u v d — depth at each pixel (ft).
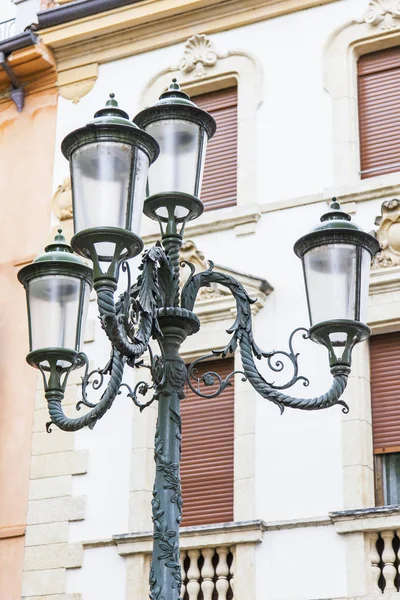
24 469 74.69
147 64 82.02
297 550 64.59
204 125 41.83
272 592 64.28
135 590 67.92
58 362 42.68
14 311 80.12
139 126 41.81
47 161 83.41
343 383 39.78
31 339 43.04
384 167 72.49
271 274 71.87
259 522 65.26
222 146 77.61
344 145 73.00
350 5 76.38
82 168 36.35
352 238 40.42
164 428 38.40
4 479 75.15
